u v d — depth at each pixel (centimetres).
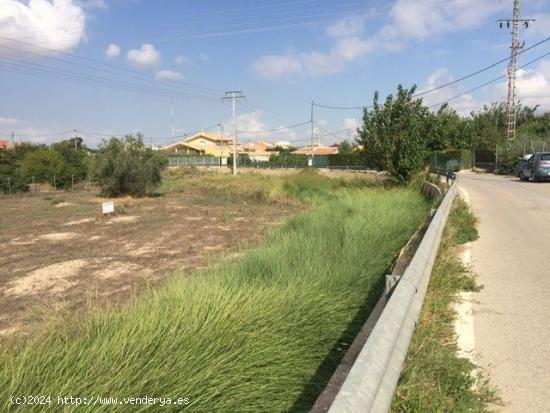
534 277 751
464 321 552
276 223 1670
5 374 311
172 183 4003
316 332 470
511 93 5103
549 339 503
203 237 1398
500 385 407
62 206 2536
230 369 355
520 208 1656
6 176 3609
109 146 3012
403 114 2450
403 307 379
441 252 809
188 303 453
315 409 306
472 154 5775
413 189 2228
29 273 970
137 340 363
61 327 457
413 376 368
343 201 1575
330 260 705
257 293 499
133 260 1072
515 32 5050
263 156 13200
